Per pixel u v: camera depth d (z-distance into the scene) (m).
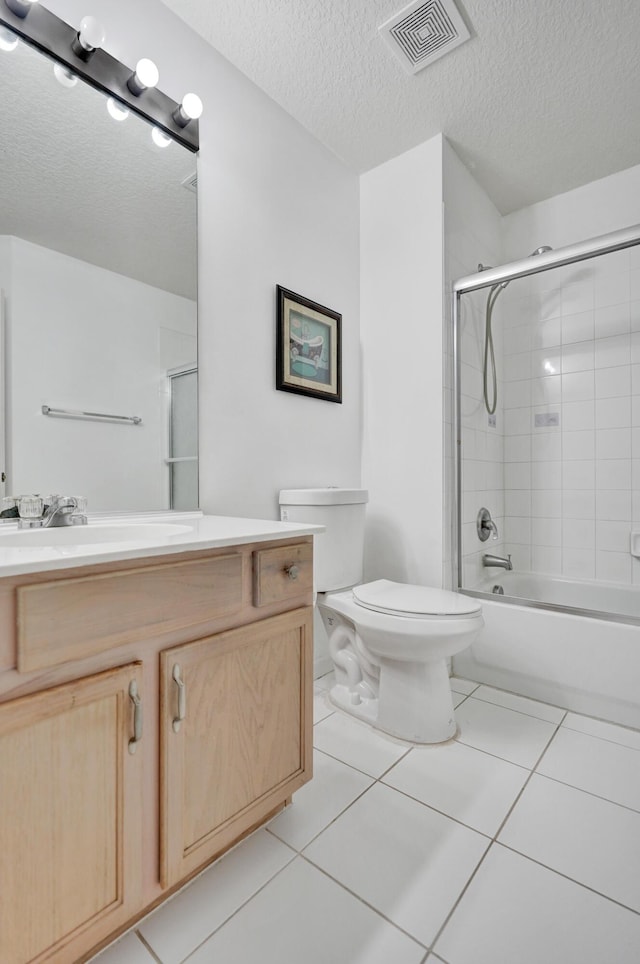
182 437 1.50
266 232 1.79
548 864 1.01
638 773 1.33
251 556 1.01
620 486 2.24
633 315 2.21
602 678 1.65
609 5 1.45
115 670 0.77
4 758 0.65
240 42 1.58
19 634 0.65
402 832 1.10
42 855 0.69
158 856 0.84
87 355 1.27
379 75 1.71
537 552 2.46
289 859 1.02
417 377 2.09
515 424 2.54
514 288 2.55
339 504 1.77
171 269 1.46
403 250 2.13
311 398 1.99
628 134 2.03
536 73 1.70
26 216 1.17
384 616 1.46
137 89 1.37
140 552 0.77
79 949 0.73
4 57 1.14
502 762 1.39
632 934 0.85
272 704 1.05
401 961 0.81
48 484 1.19
